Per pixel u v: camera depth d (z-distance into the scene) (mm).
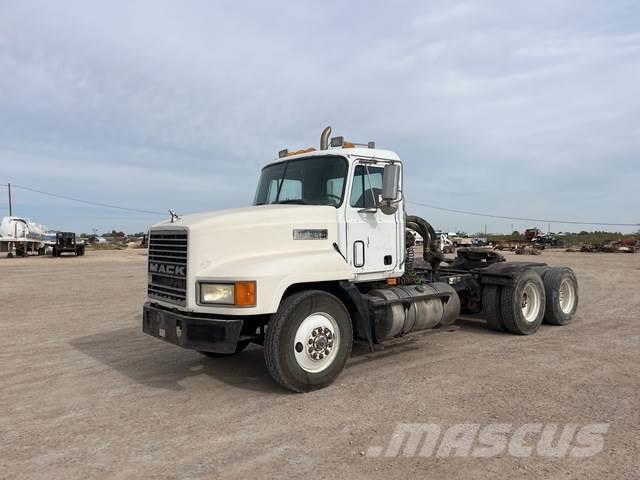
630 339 7789
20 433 4465
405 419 4602
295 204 6551
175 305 5566
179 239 5523
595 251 40562
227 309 5105
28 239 40250
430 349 7340
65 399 5383
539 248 43188
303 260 5555
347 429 4406
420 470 3639
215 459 3881
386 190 6125
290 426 4508
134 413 4934
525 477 3512
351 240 6355
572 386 5449
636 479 3461
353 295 5934
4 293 14852
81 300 13352
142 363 6852
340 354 5664
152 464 3818
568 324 9211
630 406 4840
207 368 6562
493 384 5562
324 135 7035
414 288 7031
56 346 7914
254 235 5633
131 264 28734
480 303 8773
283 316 5273
